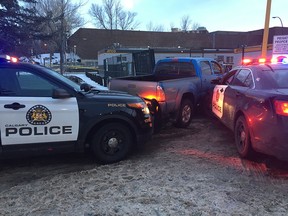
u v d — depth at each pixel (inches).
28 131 190.7
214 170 194.4
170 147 246.5
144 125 221.5
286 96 172.2
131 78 341.1
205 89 350.6
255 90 201.9
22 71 193.8
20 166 208.8
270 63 231.6
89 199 157.1
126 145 217.3
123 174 189.0
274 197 158.6
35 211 146.2
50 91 197.3
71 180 181.0
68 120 198.2
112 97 213.6
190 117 320.8
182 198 157.2
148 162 210.8
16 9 1118.4
